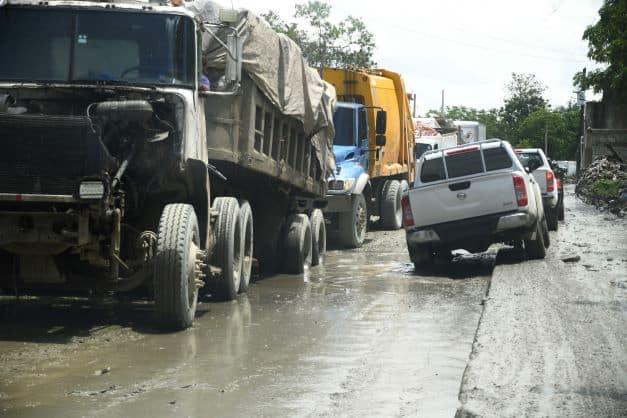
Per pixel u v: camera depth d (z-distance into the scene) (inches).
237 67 476.7
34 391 306.7
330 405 293.3
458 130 2215.8
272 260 671.8
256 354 373.4
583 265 683.4
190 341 401.4
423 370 345.4
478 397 297.1
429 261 719.7
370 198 1002.1
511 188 684.7
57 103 444.5
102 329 428.1
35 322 443.2
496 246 890.7
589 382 317.4
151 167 438.0
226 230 516.1
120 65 455.8
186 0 525.3
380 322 455.2
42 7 458.6
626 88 1610.5
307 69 655.8
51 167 399.9
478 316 475.8
